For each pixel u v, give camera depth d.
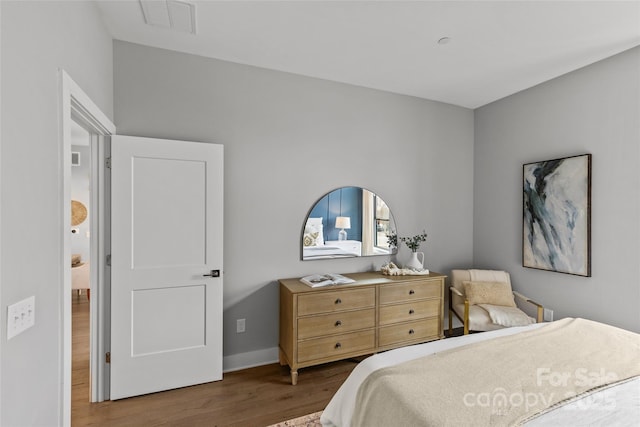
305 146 2.91
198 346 2.40
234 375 2.56
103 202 2.19
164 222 2.29
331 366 2.72
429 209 3.51
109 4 1.90
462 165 3.68
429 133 3.49
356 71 2.81
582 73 2.68
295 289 2.48
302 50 2.45
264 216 2.76
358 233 3.14
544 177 2.93
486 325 2.79
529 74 2.83
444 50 2.43
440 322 2.99
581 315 2.68
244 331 2.70
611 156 2.47
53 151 1.31
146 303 2.25
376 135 3.22
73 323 3.67
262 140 2.74
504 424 1.08
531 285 3.10
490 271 3.32
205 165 2.41
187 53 2.49
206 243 2.42
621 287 2.41
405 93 3.31
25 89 1.11
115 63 2.28
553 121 2.91
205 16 2.02
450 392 1.26
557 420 1.12
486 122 3.59
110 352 2.18
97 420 1.97
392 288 2.77
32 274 1.15
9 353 1.02
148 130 2.38
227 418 2.01
